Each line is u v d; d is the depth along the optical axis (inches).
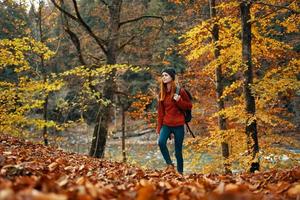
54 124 514.6
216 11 568.1
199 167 691.4
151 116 702.5
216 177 218.2
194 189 131.9
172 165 295.3
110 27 495.8
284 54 535.2
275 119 391.2
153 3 1718.8
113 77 490.0
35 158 252.5
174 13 1254.9
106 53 493.7
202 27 462.6
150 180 189.5
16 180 125.7
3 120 489.1
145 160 1094.4
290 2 445.7
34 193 88.9
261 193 142.2
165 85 316.2
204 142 426.3
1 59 493.4
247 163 384.8
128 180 191.0
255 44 476.1
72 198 101.5
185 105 309.9
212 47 472.4
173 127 312.8
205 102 735.1
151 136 1691.7
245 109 398.0
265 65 629.6
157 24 1301.7
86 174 205.8
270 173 225.5
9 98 487.2
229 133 412.5
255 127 398.0
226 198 109.4
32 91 491.2
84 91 479.8
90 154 492.1
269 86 362.0
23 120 499.5
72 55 1293.1
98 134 490.0
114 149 1464.1
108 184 163.3
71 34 478.0
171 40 1382.9
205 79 739.4
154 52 1418.6
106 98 493.4
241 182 179.3
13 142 385.4
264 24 463.8
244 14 402.6
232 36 465.4
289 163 374.3
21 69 514.6
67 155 350.6
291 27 452.4
